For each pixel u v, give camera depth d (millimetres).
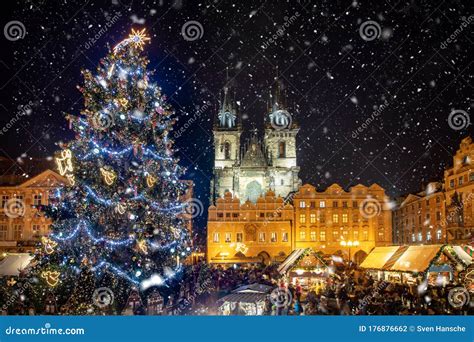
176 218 37406
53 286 28984
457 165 78875
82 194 30797
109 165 31016
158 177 33562
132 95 32281
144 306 29375
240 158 134375
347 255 102562
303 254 38844
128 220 30844
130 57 33062
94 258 30062
